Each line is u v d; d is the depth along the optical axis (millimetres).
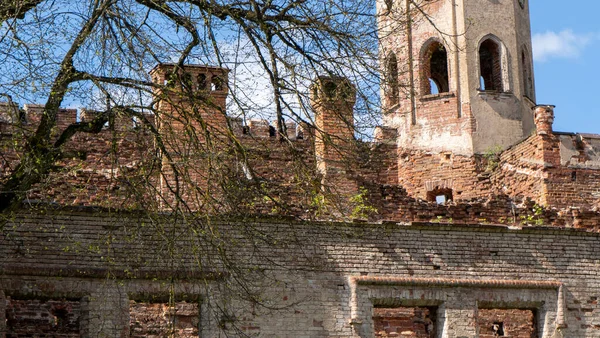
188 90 21531
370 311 27609
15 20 20203
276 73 21625
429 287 28188
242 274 23500
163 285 24859
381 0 26188
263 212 27641
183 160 20766
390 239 28234
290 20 22297
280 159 32594
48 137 20688
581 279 29453
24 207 25125
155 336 29062
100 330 24984
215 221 22297
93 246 24422
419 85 39000
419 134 39000
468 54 38969
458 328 28188
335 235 27766
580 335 29109
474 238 28906
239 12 22141
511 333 31547
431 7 39375
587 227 31219
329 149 30953
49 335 27750
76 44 20719
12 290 24922
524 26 40438
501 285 28672
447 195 39219
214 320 26266
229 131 21281
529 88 40031
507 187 37406
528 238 29312
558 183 35844
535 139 36375
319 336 27094
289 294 27047
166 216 22891
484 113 38781
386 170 38562
